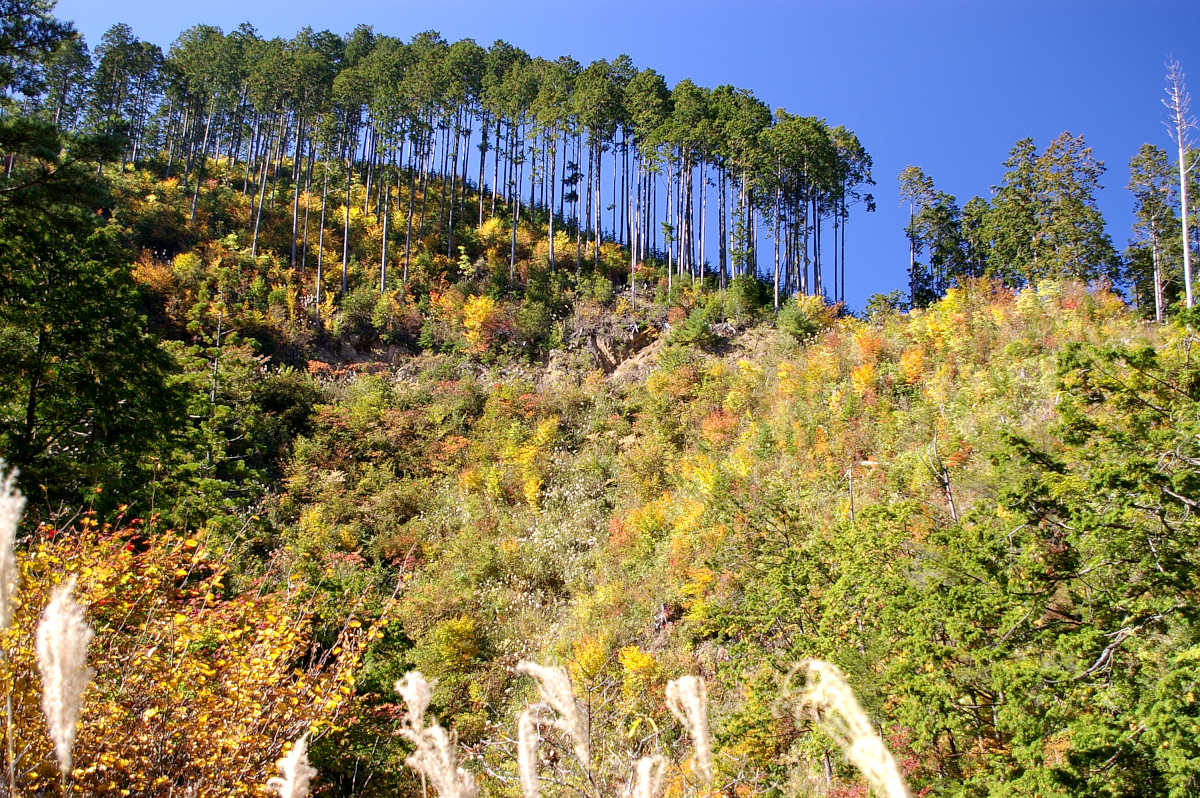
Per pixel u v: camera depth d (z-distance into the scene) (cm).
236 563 1451
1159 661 698
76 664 149
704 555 1507
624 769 468
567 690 211
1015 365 2005
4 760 391
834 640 955
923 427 1811
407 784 813
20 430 1271
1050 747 791
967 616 773
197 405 1878
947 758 823
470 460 2538
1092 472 755
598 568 1861
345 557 1845
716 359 3067
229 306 3059
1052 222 3353
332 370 3088
